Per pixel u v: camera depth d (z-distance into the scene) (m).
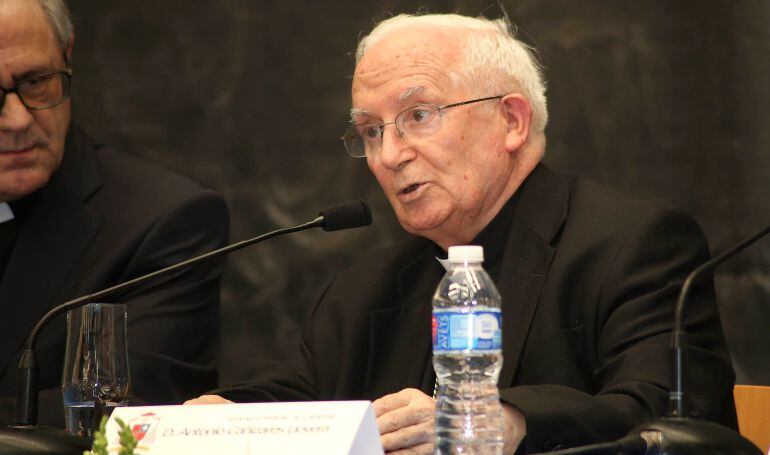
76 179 13.76
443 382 8.51
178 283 13.53
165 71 20.91
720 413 9.46
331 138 20.44
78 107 20.98
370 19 20.34
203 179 20.72
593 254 10.66
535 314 10.66
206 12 20.84
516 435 8.06
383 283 12.16
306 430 6.79
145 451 6.96
